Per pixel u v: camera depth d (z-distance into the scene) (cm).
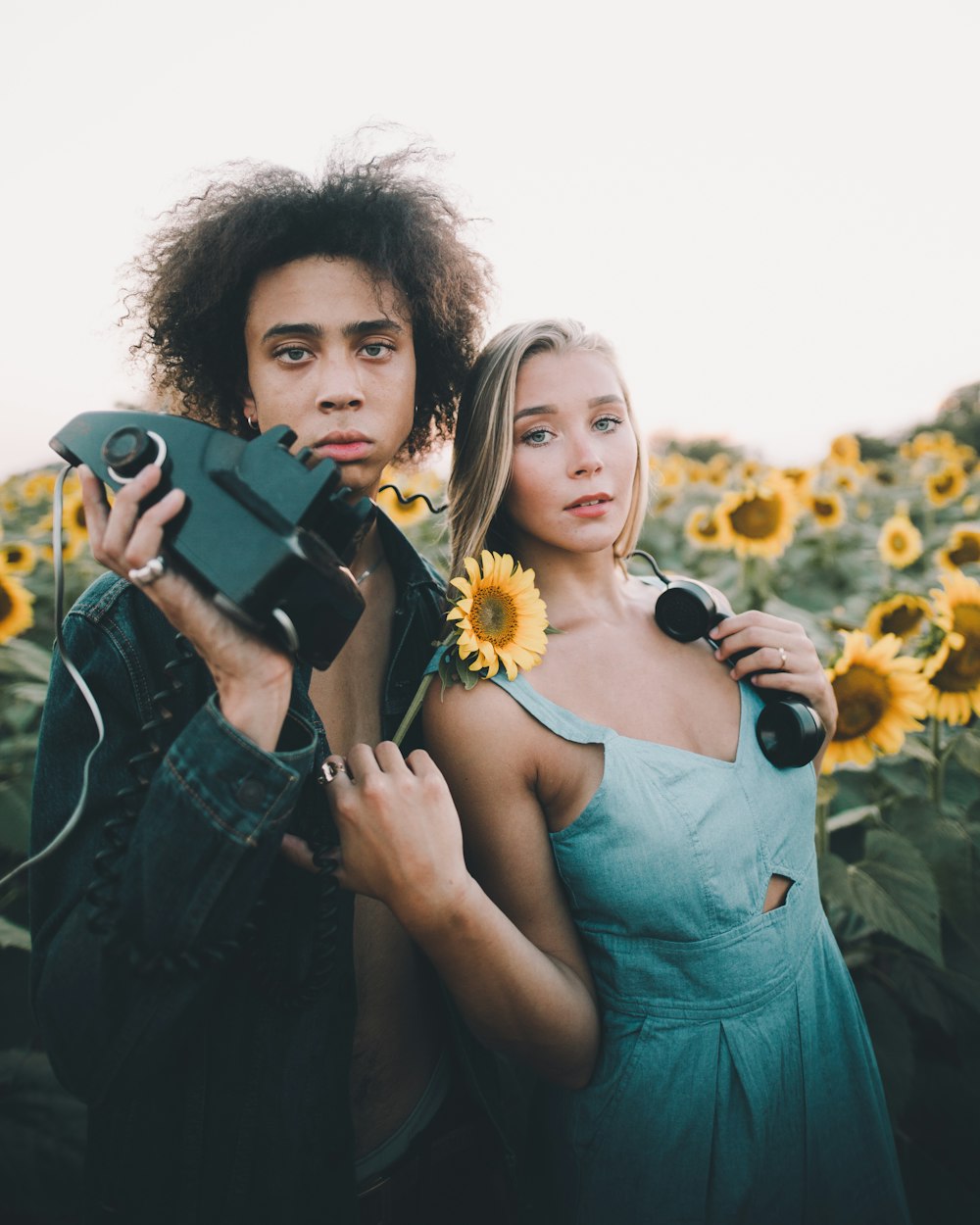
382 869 95
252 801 85
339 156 122
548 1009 109
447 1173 134
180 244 122
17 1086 179
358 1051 124
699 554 473
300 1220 107
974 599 192
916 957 206
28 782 222
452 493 137
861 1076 134
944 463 705
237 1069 104
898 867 189
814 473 651
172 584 80
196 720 85
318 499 82
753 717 130
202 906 85
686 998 120
